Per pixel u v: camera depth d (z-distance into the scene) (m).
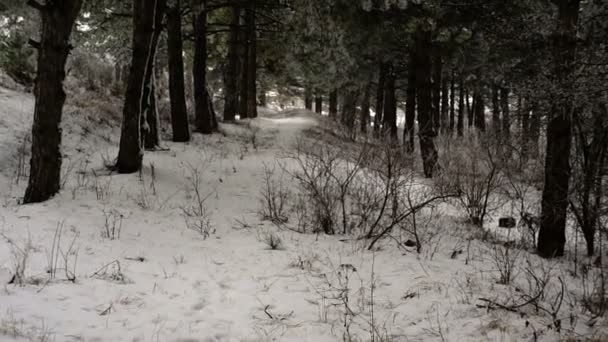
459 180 9.85
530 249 8.22
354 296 4.96
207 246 6.61
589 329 4.14
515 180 10.77
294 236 7.22
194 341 3.79
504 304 4.62
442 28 13.58
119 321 3.94
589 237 7.89
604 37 7.03
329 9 12.90
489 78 18.41
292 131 19.50
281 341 3.88
